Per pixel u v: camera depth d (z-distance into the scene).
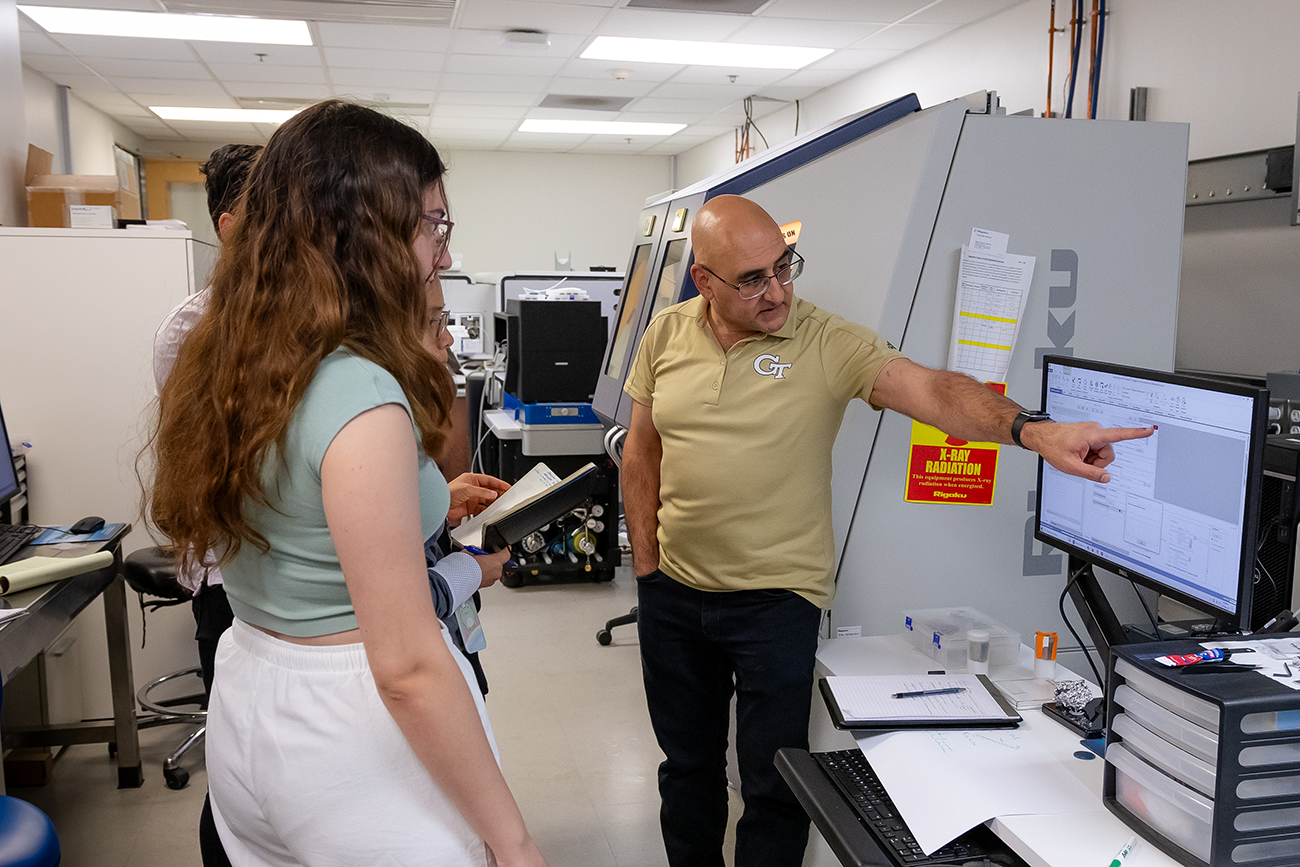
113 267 2.83
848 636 1.93
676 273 2.41
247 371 0.85
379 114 0.95
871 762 1.32
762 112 8.00
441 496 1.06
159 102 7.45
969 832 1.23
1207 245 3.75
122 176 8.53
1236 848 0.97
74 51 5.80
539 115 8.17
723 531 1.72
